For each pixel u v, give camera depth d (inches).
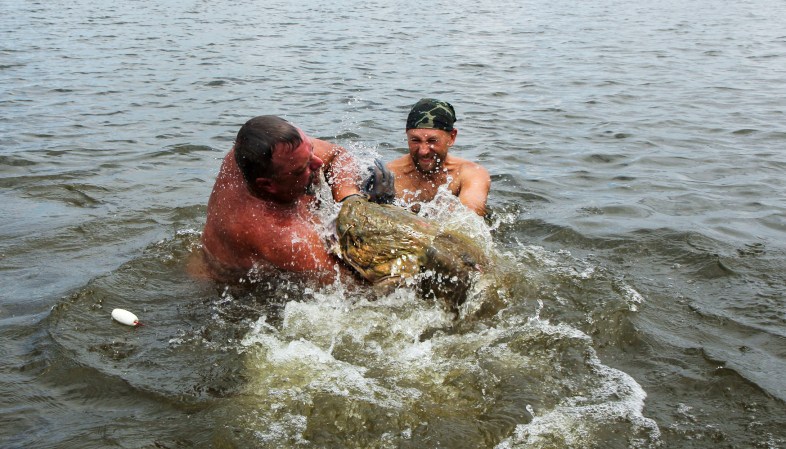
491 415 123.2
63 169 277.1
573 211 237.8
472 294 160.6
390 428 120.1
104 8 908.6
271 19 828.0
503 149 323.3
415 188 238.8
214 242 175.2
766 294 171.3
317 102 415.2
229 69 517.3
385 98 428.5
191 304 165.8
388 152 313.3
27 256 191.8
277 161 158.1
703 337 150.8
